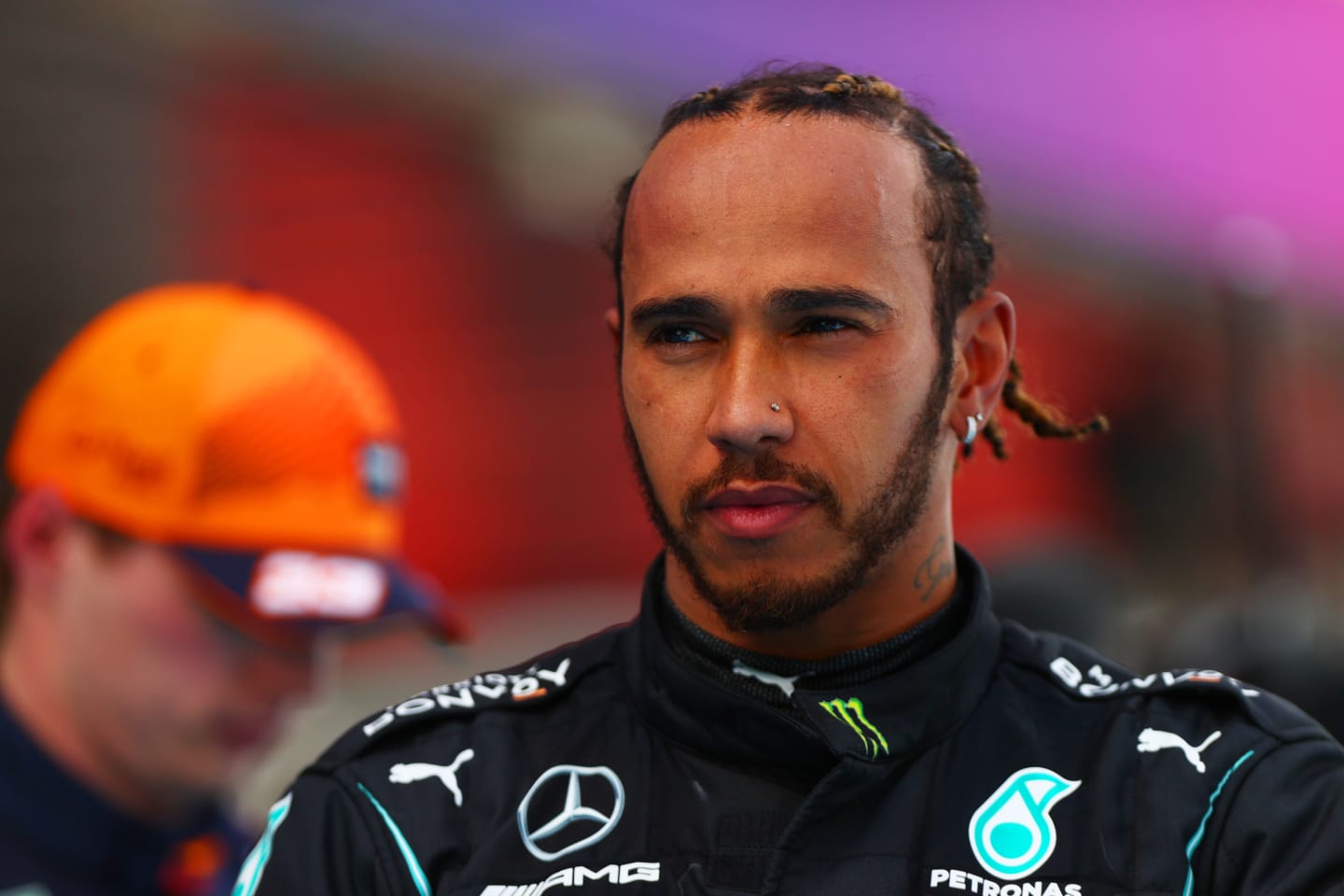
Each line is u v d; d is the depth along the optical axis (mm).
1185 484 20516
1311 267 23500
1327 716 9789
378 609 6535
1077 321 20984
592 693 4906
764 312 4348
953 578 4848
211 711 6250
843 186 4438
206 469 6164
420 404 16906
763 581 4371
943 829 4355
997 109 18656
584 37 15391
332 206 15969
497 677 5145
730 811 4445
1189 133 22062
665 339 4512
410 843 4465
